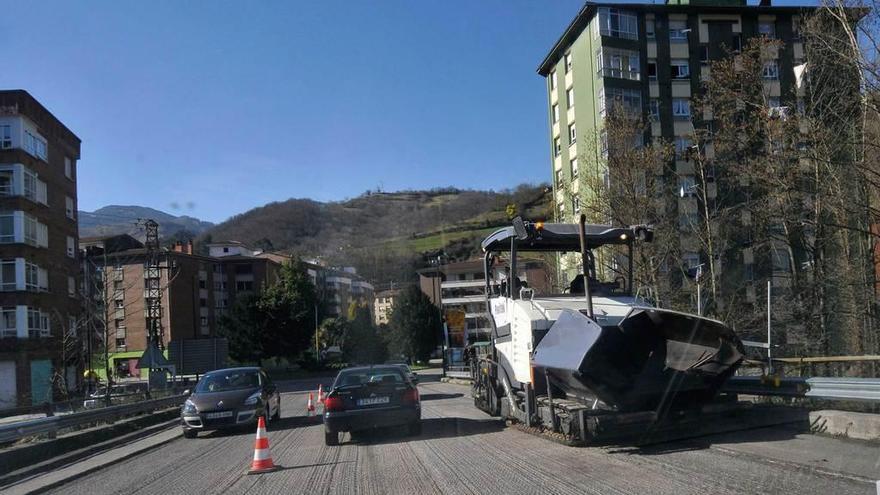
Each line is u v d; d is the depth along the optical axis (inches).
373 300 2657.5
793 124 834.8
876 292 807.1
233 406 589.3
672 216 1109.1
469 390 1120.2
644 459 322.7
